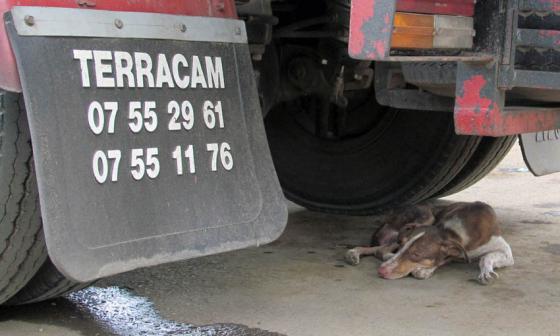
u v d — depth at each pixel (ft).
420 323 10.85
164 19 9.48
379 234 13.55
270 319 10.94
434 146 14.28
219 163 9.73
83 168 8.93
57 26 8.89
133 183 9.18
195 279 12.29
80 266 8.82
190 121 9.59
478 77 9.36
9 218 9.45
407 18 8.90
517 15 9.17
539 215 16.33
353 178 15.15
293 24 13.10
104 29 9.12
